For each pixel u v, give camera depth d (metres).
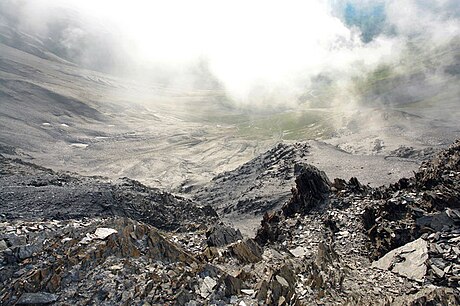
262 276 20.83
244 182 100.75
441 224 28.05
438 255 24.28
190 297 17.95
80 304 16.98
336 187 43.03
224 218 72.12
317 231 34.12
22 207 41.28
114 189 52.97
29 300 16.95
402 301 19.95
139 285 18.09
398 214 32.09
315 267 23.48
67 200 44.53
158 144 191.62
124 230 21.33
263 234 35.66
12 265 19.27
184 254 21.55
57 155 169.75
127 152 179.25
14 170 65.56
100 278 18.31
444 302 19.22
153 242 21.36
